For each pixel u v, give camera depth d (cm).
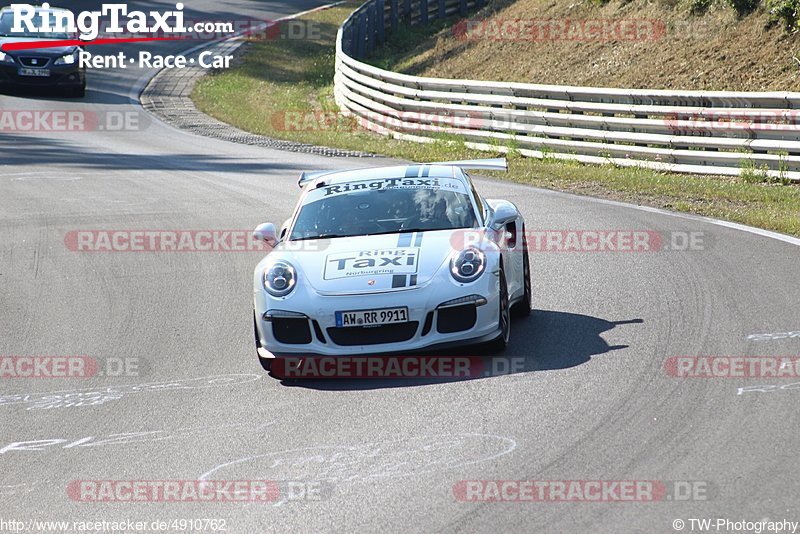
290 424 2212
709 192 5278
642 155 6344
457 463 1900
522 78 9425
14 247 4494
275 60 13100
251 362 2764
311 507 1748
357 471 1898
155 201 5512
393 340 2525
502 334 2598
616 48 8931
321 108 10188
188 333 3106
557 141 6844
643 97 6369
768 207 4862
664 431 1980
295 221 2898
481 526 1630
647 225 4381
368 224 2827
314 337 2533
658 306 3006
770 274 3322
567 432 2019
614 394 2227
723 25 8088
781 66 7181
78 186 6028
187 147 7769
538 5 10981
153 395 2514
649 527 1584
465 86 7531
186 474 1964
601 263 3697
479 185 5819
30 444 2209
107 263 4153
